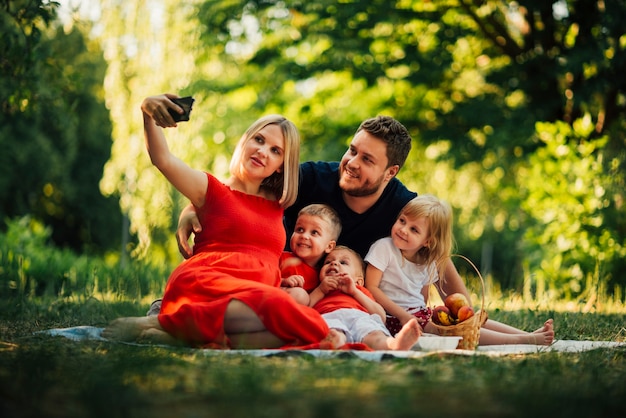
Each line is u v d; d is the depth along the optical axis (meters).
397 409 2.41
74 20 7.66
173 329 3.85
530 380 2.92
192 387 2.70
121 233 24.62
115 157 13.23
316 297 4.46
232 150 14.70
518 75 14.07
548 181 10.05
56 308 6.04
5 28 7.17
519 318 6.18
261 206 4.50
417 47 14.91
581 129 10.45
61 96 8.22
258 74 15.15
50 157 21.09
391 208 4.89
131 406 2.41
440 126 15.09
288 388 2.68
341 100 16.52
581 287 9.61
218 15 14.55
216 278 4.06
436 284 5.02
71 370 2.99
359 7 14.27
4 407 2.40
